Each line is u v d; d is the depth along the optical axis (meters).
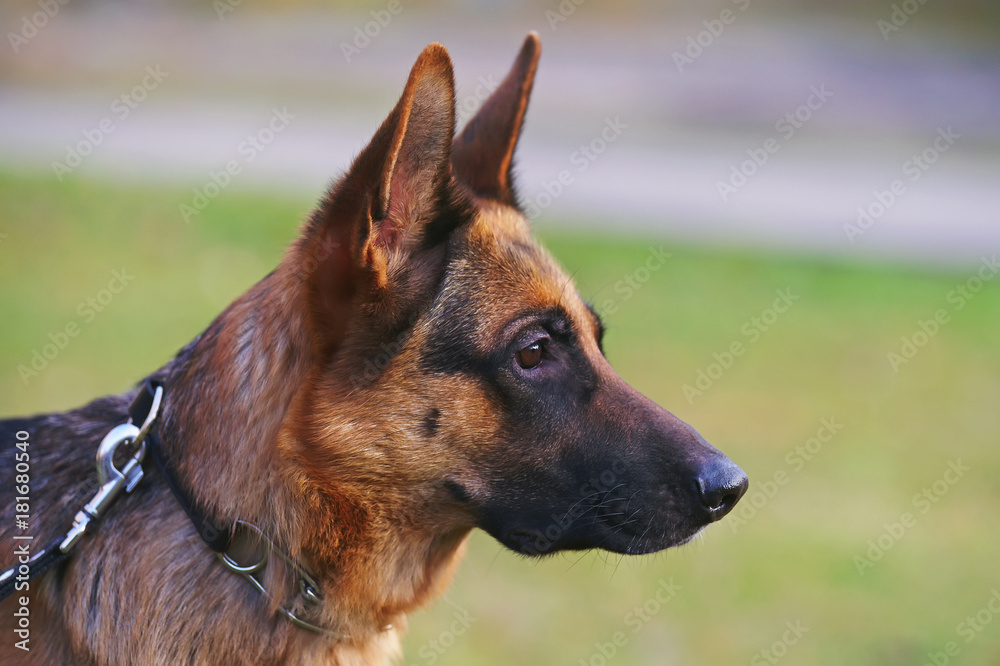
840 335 11.68
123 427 3.46
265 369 3.47
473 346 3.55
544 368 3.69
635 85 22.64
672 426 3.75
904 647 6.11
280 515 3.39
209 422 3.47
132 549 3.42
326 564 3.48
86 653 3.38
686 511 3.65
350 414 3.42
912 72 23.73
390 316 3.43
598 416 3.71
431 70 3.34
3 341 9.78
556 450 3.64
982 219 15.69
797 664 5.91
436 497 3.60
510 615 6.28
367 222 3.27
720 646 6.06
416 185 3.52
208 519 3.38
